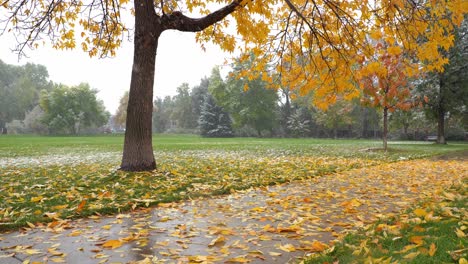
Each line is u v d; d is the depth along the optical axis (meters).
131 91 8.69
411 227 3.88
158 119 97.31
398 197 6.32
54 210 5.29
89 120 78.94
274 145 27.17
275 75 7.03
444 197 5.62
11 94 87.19
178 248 3.75
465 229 3.53
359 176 9.10
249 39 7.31
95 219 5.01
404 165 12.00
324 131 59.91
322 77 6.61
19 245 3.83
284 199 6.19
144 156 8.66
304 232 4.22
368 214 5.09
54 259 3.40
